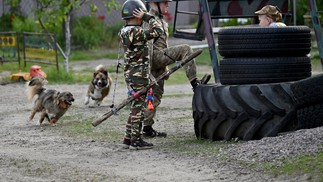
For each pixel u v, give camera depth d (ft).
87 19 159.02
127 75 52.08
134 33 51.11
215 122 52.60
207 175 42.93
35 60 115.55
